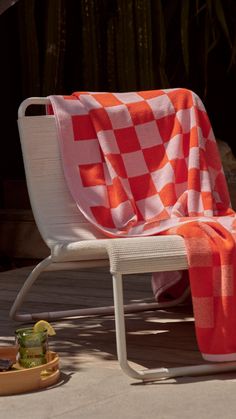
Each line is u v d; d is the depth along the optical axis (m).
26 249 6.77
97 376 2.92
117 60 7.41
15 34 8.05
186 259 2.87
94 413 2.49
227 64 8.43
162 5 7.86
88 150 3.72
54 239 3.44
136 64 7.38
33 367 2.80
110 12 7.43
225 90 8.54
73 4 7.75
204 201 3.64
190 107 3.85
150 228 3.47
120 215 3.60
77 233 3.53
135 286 4.93
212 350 2.87
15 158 8.27
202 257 2.87
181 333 3.60
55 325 3.86
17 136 8.26
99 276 5.35
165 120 3.85
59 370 2.93
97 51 7.50
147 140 3.80
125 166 3.72
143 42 7.33
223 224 3.27
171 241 2.88
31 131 3.67
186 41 7.41
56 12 7.38
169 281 4.01
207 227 2.97
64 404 2.59
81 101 3.79
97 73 7.50
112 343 3.46
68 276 5.39
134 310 4.11
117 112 3.79
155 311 4.13
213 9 7.66
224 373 2.88
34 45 7.40
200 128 3.78
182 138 3.79
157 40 7.41
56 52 7.41
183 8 7.39
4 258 6.93
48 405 2.59
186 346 3.35
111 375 2.93
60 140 3.66
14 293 4.81
